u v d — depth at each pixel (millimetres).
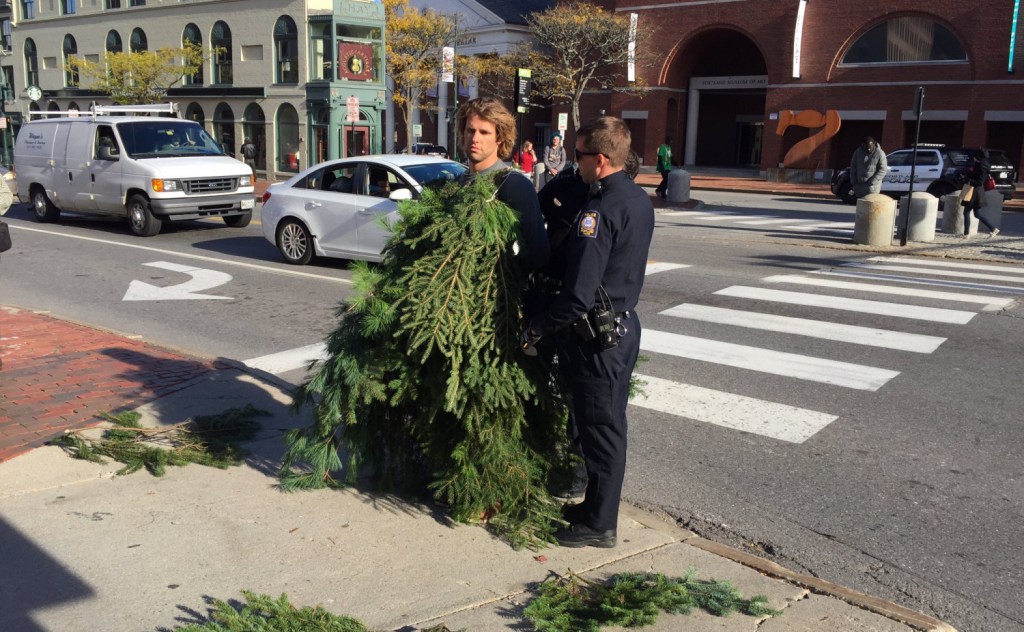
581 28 41125
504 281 3838
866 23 36250
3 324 8117
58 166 16812
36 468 4645
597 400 3793
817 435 5758
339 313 4301
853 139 38781
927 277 11766
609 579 3682
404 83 46438
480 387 3834
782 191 31953
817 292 10492
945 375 7086
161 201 15039
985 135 34031
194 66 40125
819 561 4117
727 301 9930
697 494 4859
